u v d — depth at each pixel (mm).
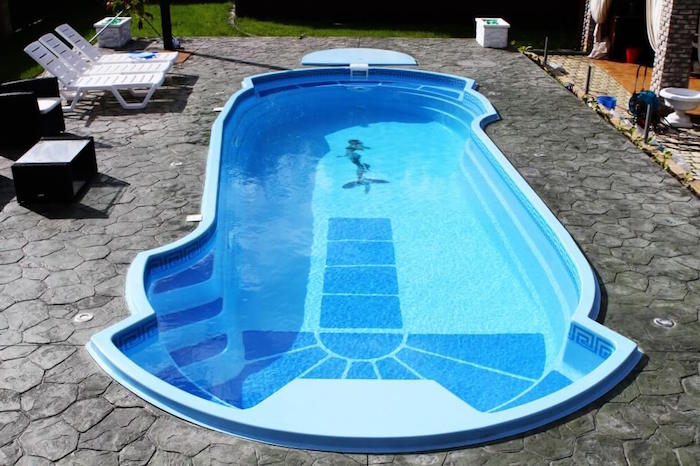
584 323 6129
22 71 14461
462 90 13734
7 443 4824
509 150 10016
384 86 14516
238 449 4812
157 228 7754
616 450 4824
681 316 6320
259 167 10914
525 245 8508
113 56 13477
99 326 6090
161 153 9883
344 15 20641
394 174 10781
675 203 8422
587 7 16641
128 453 4750
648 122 10305
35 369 5539
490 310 7426
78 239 7496
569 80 14312
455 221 9273
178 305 7172
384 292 7715
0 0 17297
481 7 20422
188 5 22312
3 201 8336
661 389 5422
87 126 11000
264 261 8266
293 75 14414
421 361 6617
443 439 4875
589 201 8438
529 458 4754
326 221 9258
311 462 4707
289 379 6312
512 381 6324
